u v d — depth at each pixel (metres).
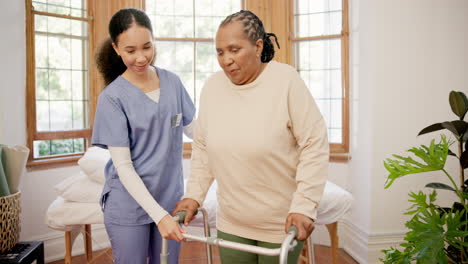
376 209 2.82
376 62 2.76
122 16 1.29
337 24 3.30
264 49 1.21
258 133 1.16
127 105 1.40
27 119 2.99
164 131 1.46
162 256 1.24
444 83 2.78
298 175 1.18
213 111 1.26
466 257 1.92
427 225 1.84
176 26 3.59
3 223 2.18
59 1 3.16
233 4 3.61
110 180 1.47
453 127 2.00
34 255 2.27
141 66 1.33
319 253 3.10
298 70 3.45
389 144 2.80
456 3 2.76
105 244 3.30
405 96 2.78
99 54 1.50
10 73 2.87
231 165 1.21
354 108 3.15
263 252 1.01
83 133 3.32
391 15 2.74
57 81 3.18
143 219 1.45
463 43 2.77
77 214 2.30
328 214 2.29
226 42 1.10
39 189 3.01
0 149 2.27
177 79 1.56
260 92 1.17
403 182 2.81
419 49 2.77
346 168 3.29
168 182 1.52
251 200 1.23
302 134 1.19
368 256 2.83
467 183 2.05
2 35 2.81
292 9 3.41
